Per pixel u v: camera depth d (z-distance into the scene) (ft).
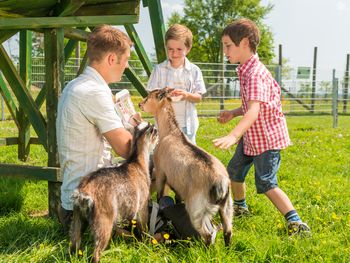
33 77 57.52
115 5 18.15
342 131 49.88
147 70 23.61
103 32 13.20
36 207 17.89
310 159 30.04
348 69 90.63
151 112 14.56
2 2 16.14
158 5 21.49
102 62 13.25
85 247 12.02
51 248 12.66
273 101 14.88
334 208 17.75
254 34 14.89
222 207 12.60
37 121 16.99
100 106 12.93
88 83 13.07
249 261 12.30
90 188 11.37
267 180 14.97
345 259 12.48
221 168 12.69
